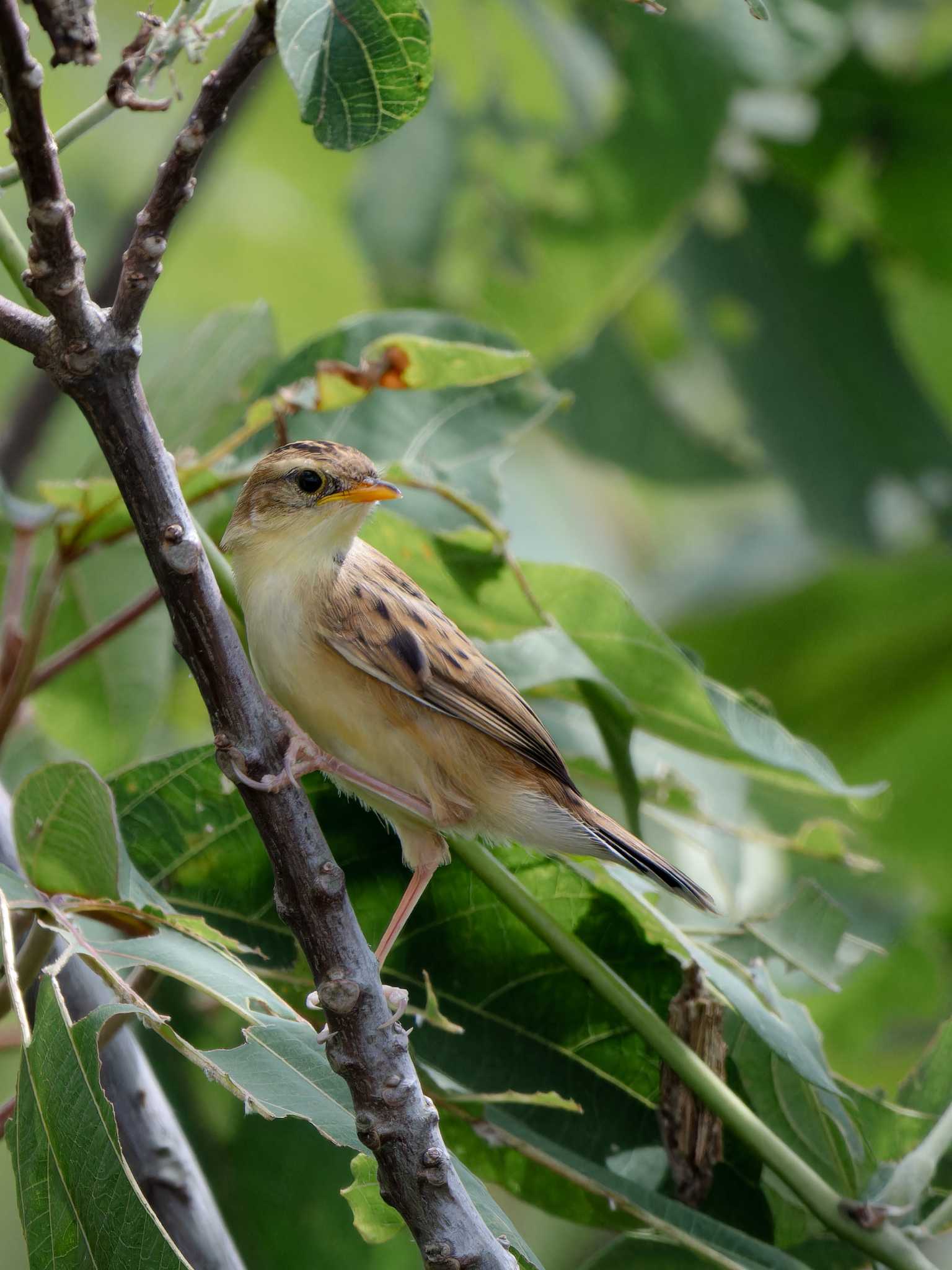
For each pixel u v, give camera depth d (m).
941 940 14.25
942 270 16.08
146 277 5.76
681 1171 8.44
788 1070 8.77
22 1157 5.94
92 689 11.48
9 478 14.86
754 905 12.88
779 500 20.25
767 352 16.20
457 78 14.77
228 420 10.85
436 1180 6.27
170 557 6.05
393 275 14.96
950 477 16.44
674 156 14.11
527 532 17.97
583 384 16.70
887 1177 8.31
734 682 18.64
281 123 17.52
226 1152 9.65
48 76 16.45
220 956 7.29
